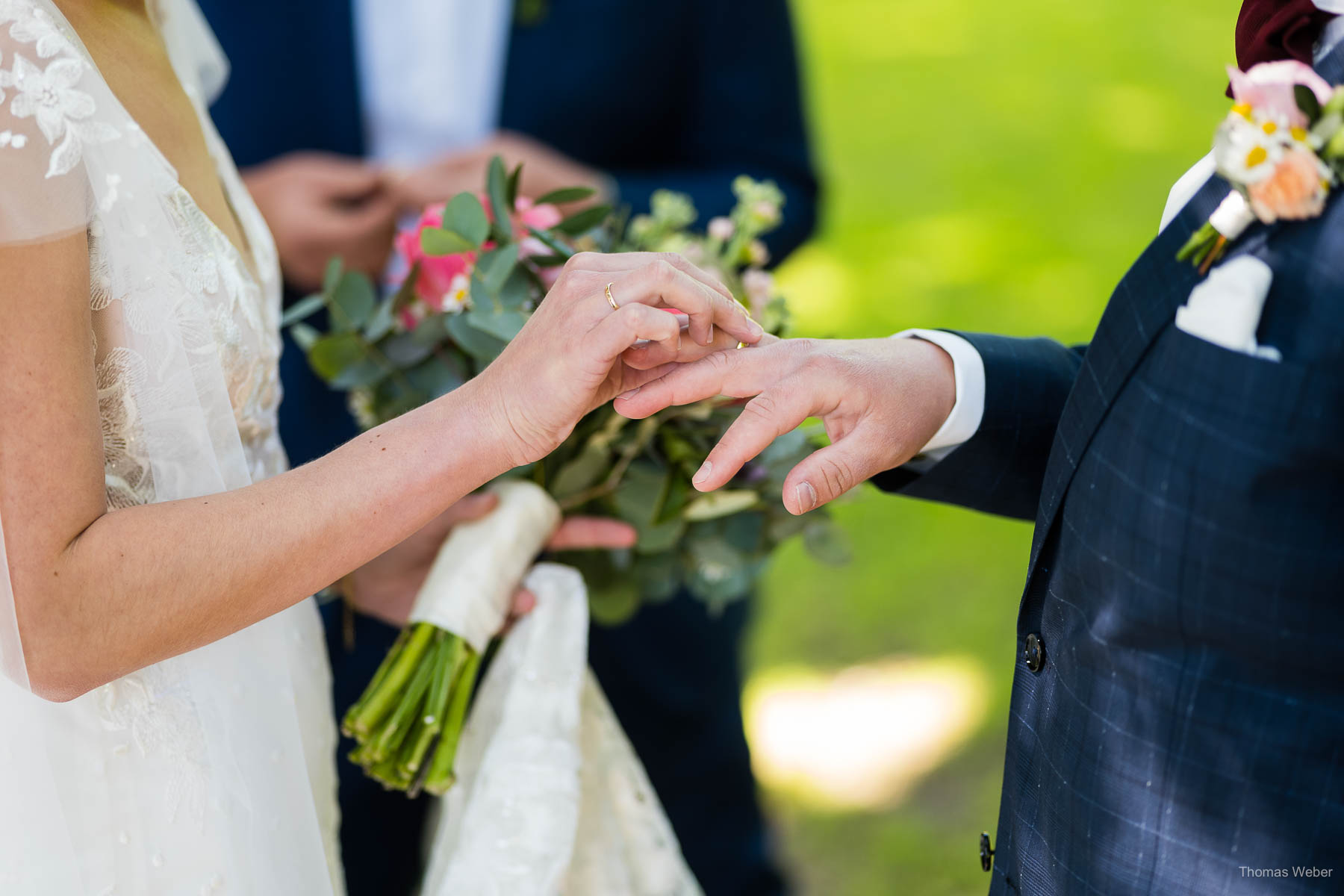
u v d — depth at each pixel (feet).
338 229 7.80
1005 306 18.16
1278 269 3.67
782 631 13.30
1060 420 4.69
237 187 5.74
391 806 8.43
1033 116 22.15
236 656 4.82
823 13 25.31
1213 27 24.48
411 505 4.40
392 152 8.79
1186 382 3.77
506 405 4.42
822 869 10.46
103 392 4.36
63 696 4.19
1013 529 14.58
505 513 5.84
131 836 4.52
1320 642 3.70
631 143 9.04
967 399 5.00
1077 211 19.85
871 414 4.76
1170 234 3.96
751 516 6.34
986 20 24.80
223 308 4.72
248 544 4.20
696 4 8.86
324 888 5.10
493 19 8.58
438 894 5.42
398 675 5.54
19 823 4.38
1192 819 3.87
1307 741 3.76
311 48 8.29
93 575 4.01
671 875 6.17
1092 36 24.11
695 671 8.96
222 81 6.67
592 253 4.72
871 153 21.25
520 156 8.05
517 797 5.45
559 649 5.82
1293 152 3.50
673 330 4.30
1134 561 3.91
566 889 5.87
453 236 5.63
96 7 4.76
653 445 6.12
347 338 6.04
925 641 13.17
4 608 4.00
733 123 9.13
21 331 3.85
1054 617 4.36
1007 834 4.61
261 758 4.86
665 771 9.03
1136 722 3.98
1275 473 3.64
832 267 18.99
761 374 4.68
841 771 11.50
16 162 3.82
